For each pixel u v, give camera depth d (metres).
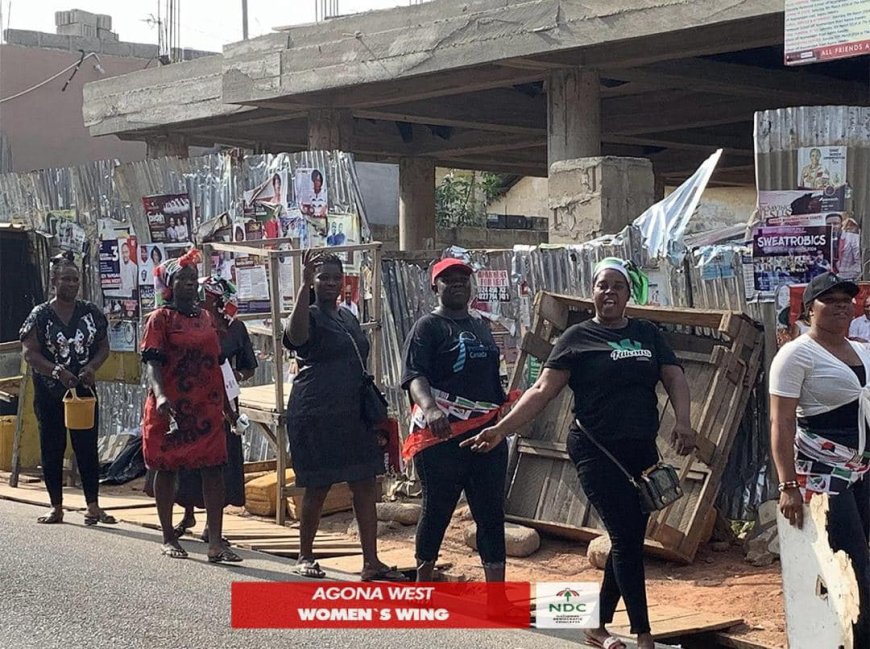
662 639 8.02
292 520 10.95
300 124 23.03
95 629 7.83
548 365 7.79
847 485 7.35
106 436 13.85
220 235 13.12
